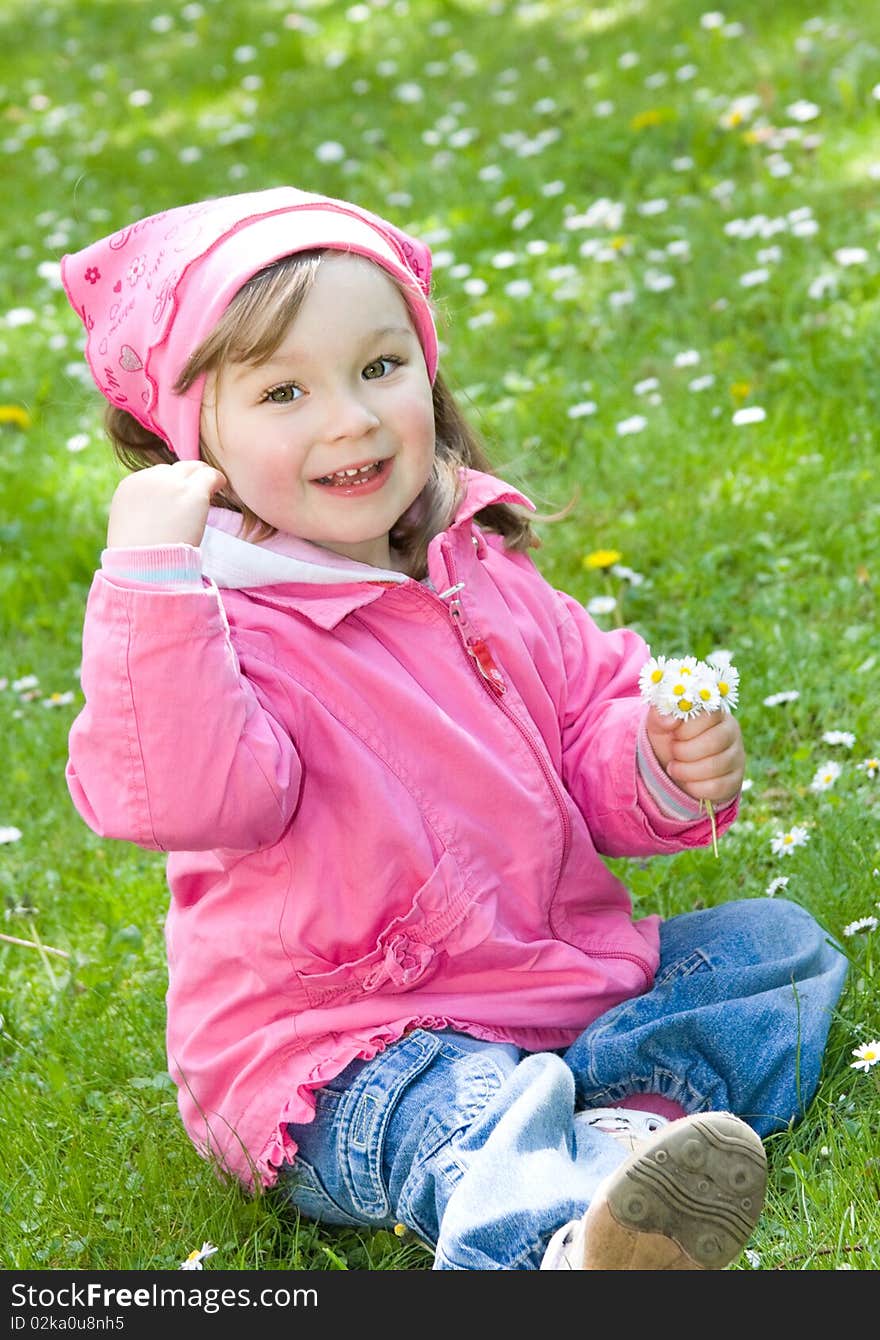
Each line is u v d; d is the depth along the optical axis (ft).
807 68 21.29
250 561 7.14
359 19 30.91
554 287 17.48
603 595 12.37
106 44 33.83
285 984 6.99
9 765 11.90
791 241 16.81
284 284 6.84
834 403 13.96
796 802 9.81
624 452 14.12
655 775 7.57
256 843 6.63
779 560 12.16
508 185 20.21
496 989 7.21
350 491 7.04
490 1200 5.96
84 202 24.49
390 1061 6.80
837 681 10.78
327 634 7.18
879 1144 6.87
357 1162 6.70
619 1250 5.55
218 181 24.21
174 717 6.38
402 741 7.14
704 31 24.16
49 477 16.06
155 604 6.36
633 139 20.39
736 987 7.40
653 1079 7.07
